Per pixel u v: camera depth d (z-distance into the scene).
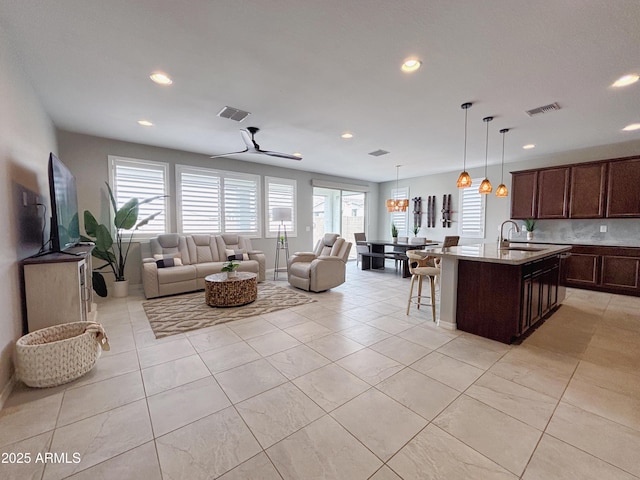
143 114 3.45
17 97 2.26
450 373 2.15
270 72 2.49
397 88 2.77
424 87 2.74
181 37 2.02
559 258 3.72
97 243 4.09
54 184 2.47
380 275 6.39
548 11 1.74
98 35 2.00
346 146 4.88
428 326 3.14
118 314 3.50
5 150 2.01
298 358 2.39
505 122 3.67
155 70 2.46
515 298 2.63
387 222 8.80
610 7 1.69
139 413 1.70
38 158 2.87
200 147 5.02
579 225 5.14
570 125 3.78
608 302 4.07
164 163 5.04
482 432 1.55
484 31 1.94
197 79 2.60
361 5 1.71
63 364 1.96
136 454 1.40
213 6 1.72
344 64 2.36
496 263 2.74
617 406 1.77
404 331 2.99
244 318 3.37
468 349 2.56
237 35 1.99
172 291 4.35
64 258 2.35
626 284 4.43
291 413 1.70
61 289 2.35
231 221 5.91
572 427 1.59
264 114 3.42
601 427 1.59
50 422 1.62
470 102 3.07
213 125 3.83
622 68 2.38
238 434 1.53
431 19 1.82
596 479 1.26
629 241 4.68
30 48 2.15
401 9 1.74
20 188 2.31
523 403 1.80
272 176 6.49
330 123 3.73
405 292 4.72
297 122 3.70
